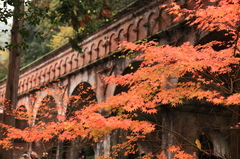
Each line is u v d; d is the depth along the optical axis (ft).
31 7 45.21
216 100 24.80
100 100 64.90
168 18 54.80
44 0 64.90
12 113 53.98
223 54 25.40
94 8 55.36
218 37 47.06
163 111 53.98
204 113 54.95
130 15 63.67
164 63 26.43
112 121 24.63
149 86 27.81
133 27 62.95
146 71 27.20
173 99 26.81
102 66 71.92
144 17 60.29
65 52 87.76
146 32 59.21
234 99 22.50
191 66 24.22
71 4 51.19
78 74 80.69
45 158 46.44
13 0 43.98
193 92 26.58
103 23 70.64
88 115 27.14
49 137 30.42
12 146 49.85
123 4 86.28
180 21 51.29
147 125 25.13
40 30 148.56
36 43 152.56
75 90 81.82
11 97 54.29
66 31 130.72
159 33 55.01
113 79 29.43
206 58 24.94
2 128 52.01
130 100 27.30
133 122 25.17
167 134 52.85
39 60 100.48
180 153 27.73
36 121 93.25
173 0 53.16
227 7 22.68
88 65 75.31
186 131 52.75
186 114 53.42
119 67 66.18
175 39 52.90
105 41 71.15
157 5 57.16
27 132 31.07
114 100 27.66
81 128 27.68
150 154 34.24
